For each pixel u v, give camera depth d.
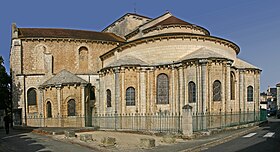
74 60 48.22
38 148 19.66
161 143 21.25
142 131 29.14
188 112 23.69
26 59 46.38
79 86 39.97
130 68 34.91
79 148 19.64
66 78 40.56
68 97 39.31
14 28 46.75
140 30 44.44
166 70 35.03
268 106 108.69
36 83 45.62
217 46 36.91
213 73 31.50
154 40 36.06
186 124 23.62
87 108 41.06
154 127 33.25
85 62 49.16
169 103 34.47
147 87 35.16
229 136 23.92
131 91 34.88
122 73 34.91
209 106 30.75
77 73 46.28
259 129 30.92
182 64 33.47
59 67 47.31
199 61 31.45
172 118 32.09
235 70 37.84
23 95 44.97
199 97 31.41
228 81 32.31
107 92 37.12
